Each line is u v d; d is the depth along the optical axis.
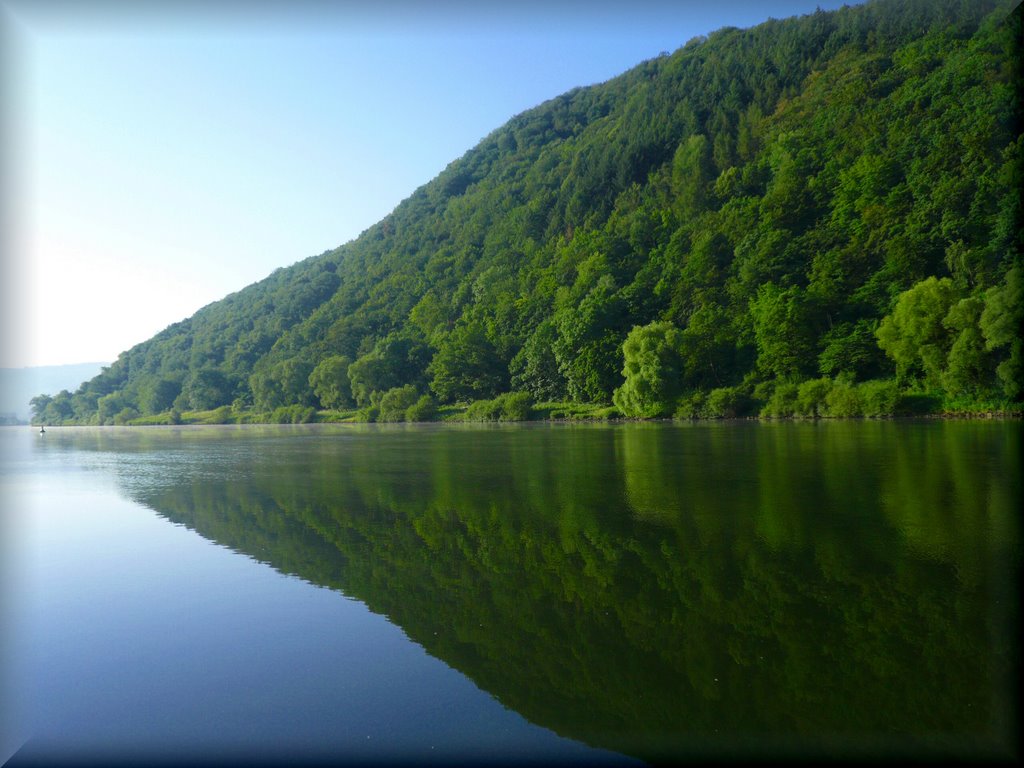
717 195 146.12
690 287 113.38
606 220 172.50
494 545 19.22
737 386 92.19
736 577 15.48
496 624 13.11
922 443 42.56
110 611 14.50
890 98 125.06
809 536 18.91
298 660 11.70
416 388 145.12
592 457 42.03
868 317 91.00
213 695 10.48
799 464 34.22
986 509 21.88
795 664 10.93
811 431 57.31
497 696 10.23
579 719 9.53
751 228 119.12
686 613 13.31
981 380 67.31
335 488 31.44
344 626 13.25
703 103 184.75
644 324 117.00
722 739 8.94
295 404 167.50
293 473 38.81
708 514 22.30
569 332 112.25
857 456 36.72
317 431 103.31
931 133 105.69
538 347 121.94
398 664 11.41
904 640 11.73
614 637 12.25
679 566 16.47
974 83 109.81
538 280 156.88
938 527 19.56
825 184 119.94
